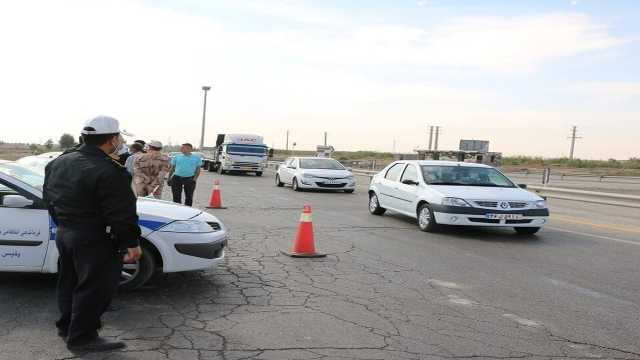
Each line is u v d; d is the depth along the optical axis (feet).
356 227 39.22
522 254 30.40
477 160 111.96
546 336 16.92
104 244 13.96
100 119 13.78
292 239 32.81
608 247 33.50
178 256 19.79
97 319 14.37
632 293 22.41
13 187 18.92
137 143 37.63
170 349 14.87
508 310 19.52
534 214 35.81
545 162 263.49
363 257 28.12
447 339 16.34
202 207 49.90
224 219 41.32
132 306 18.53
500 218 35.22
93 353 14.37
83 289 14.03
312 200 60.34
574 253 31.17
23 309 17.76
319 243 32.01
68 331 14.74
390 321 17.84
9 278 21.25
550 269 26.61
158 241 19.57
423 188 38.52
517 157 275.18
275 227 37.83
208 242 20.35
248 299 19.80
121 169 13.79
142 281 19.88
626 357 15.42
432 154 119.96
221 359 14.30
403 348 15.48
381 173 47.01
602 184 116.98
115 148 14.20
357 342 15.83
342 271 24.76
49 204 14.29
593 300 21.20
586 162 257.75
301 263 26.16
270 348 15.15
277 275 23.57
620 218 51.34
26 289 19.90
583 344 16.33
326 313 18.45
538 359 15.05
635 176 163.02
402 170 43.39
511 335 16.89
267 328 16.78
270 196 63.93
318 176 72.08
